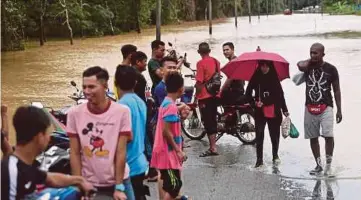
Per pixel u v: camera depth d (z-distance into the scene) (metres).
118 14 57.38
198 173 9.58
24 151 4.19
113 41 45.34
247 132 11.54
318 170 9.40
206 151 10.84
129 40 46.16
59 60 30.69
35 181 4.20
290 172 9.52
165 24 71.38
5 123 5.53
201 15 89.06
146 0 60.84
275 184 8.87
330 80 9.17
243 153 10.95
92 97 5.19
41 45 42.28
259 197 8.23
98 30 53.72
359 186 8.67
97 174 5.24
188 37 47.59
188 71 23.20
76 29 51.41
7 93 19.08
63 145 6.96
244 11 117.75
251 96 9.88
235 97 11.28
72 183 4.51
